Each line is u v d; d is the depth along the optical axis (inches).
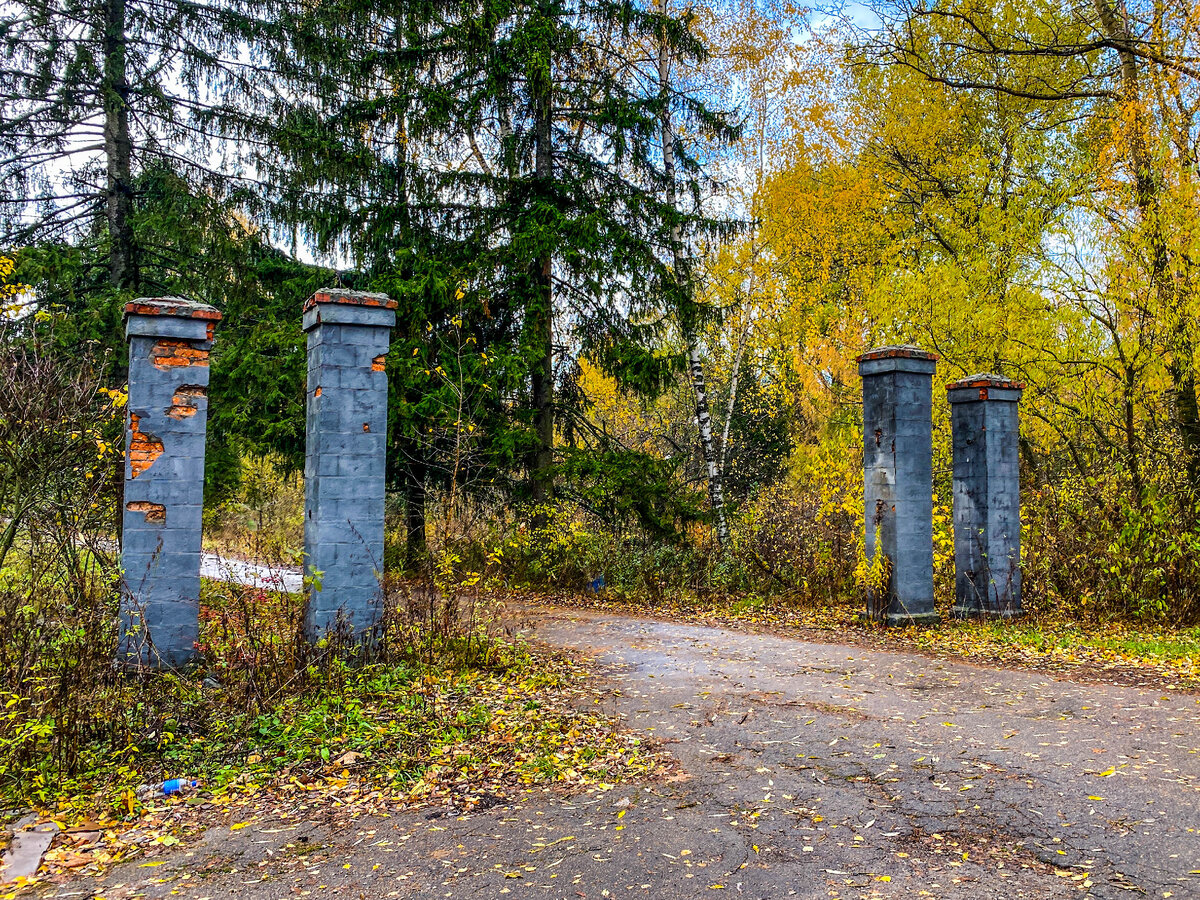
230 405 573.0
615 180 587.8
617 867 143.6
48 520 286.5
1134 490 425.4
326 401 291.0
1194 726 223.9
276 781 187.6
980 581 414.3
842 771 193.2
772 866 142.6
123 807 171.9
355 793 181.3
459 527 580.4
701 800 175.8
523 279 565.0
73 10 535.8
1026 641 356.8
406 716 233.1
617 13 567.2
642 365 564.4
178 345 290.0
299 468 587.5
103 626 250.7
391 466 577.6
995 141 651.5
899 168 686.5
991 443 413.7
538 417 602.2
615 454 558.9
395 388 530.9
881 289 513.0
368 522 294.7
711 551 551.8
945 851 147.1
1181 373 430.3
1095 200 458.0
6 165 548.7
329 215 571.5
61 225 567.8
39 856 149.6
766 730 228.7
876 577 413.1
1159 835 151.2
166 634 278.7
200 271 600.1
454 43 558.3
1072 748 206.4
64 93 537.6
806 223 648.4
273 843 156.2
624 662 323.6
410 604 309.3
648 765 199.2
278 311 603.5
